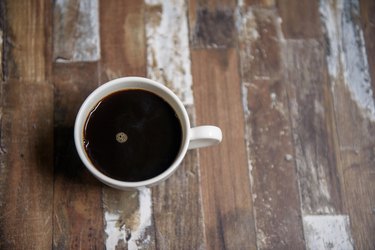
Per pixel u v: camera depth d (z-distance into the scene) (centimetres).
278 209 49
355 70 53
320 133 51
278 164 50
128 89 43
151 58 52
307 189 49
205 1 54
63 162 48
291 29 54
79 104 50
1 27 51
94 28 52
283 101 52
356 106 52
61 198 47
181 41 52
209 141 42
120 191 48
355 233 49
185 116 41
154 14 53
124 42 52
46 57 51
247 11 54
